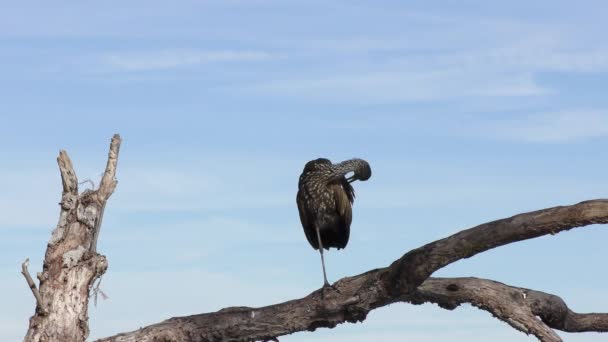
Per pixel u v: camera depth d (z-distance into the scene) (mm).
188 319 13297
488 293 13383
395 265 12586
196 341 13180
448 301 13609
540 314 13750
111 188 13594
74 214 13336
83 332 13109
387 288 12727
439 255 12117
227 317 13188
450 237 12109
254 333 13203
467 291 13438
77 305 13086
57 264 13156
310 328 13344
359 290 12922
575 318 14422
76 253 13180
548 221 11391
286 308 13211
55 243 13266
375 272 12930
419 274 12312
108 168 13578
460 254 12008
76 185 13547
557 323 14055
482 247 11867
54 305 13000
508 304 13289
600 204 11164
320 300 13070
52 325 12945
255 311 13289
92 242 13406
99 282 13359
